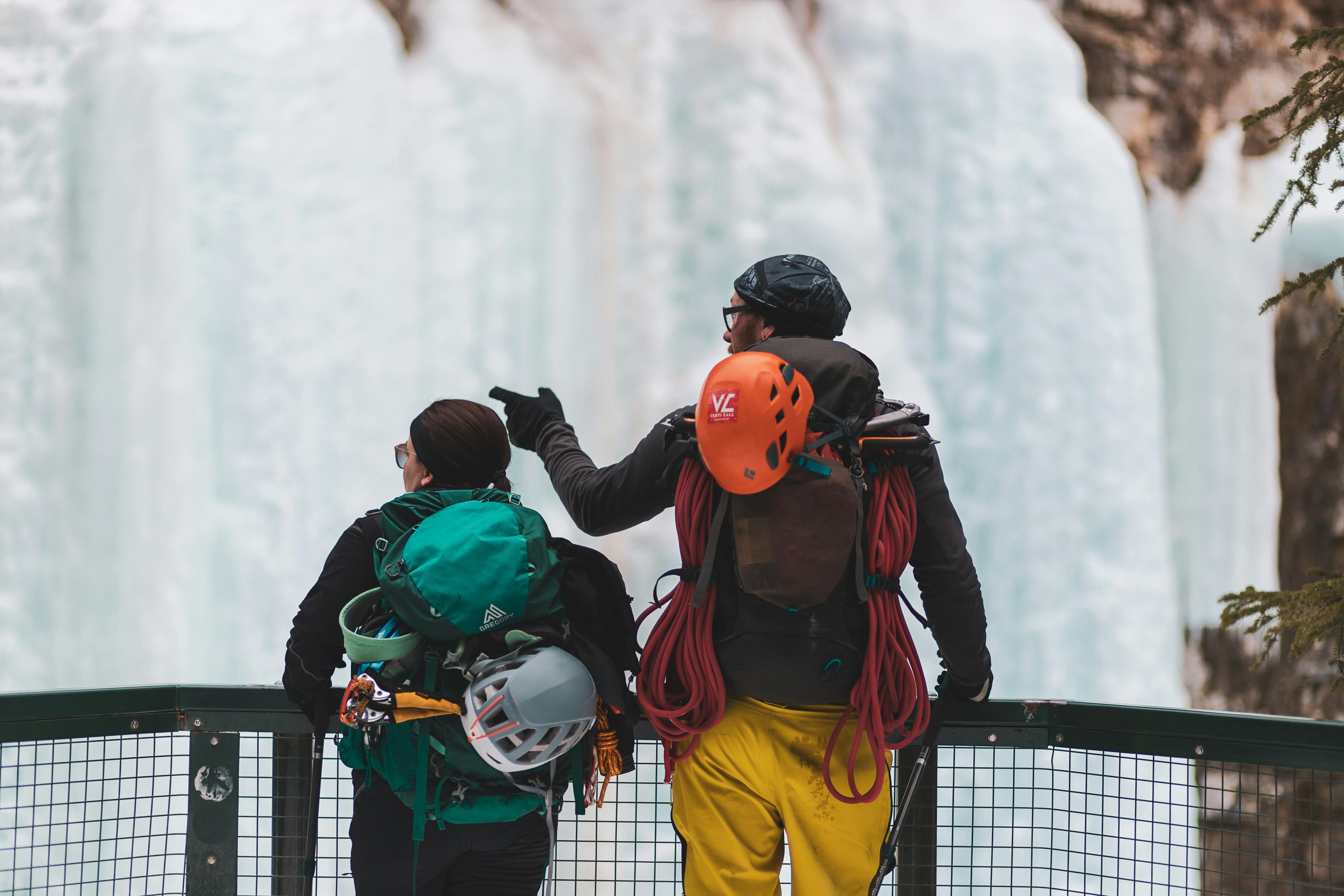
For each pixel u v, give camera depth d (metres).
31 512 22.45
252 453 23.30
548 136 25.83
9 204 22.83
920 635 24.81
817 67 28.83
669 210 27.25
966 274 28.02
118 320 22.58
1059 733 5.53
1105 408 28.08
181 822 5.83
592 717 4.39
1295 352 30.50
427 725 4.37
